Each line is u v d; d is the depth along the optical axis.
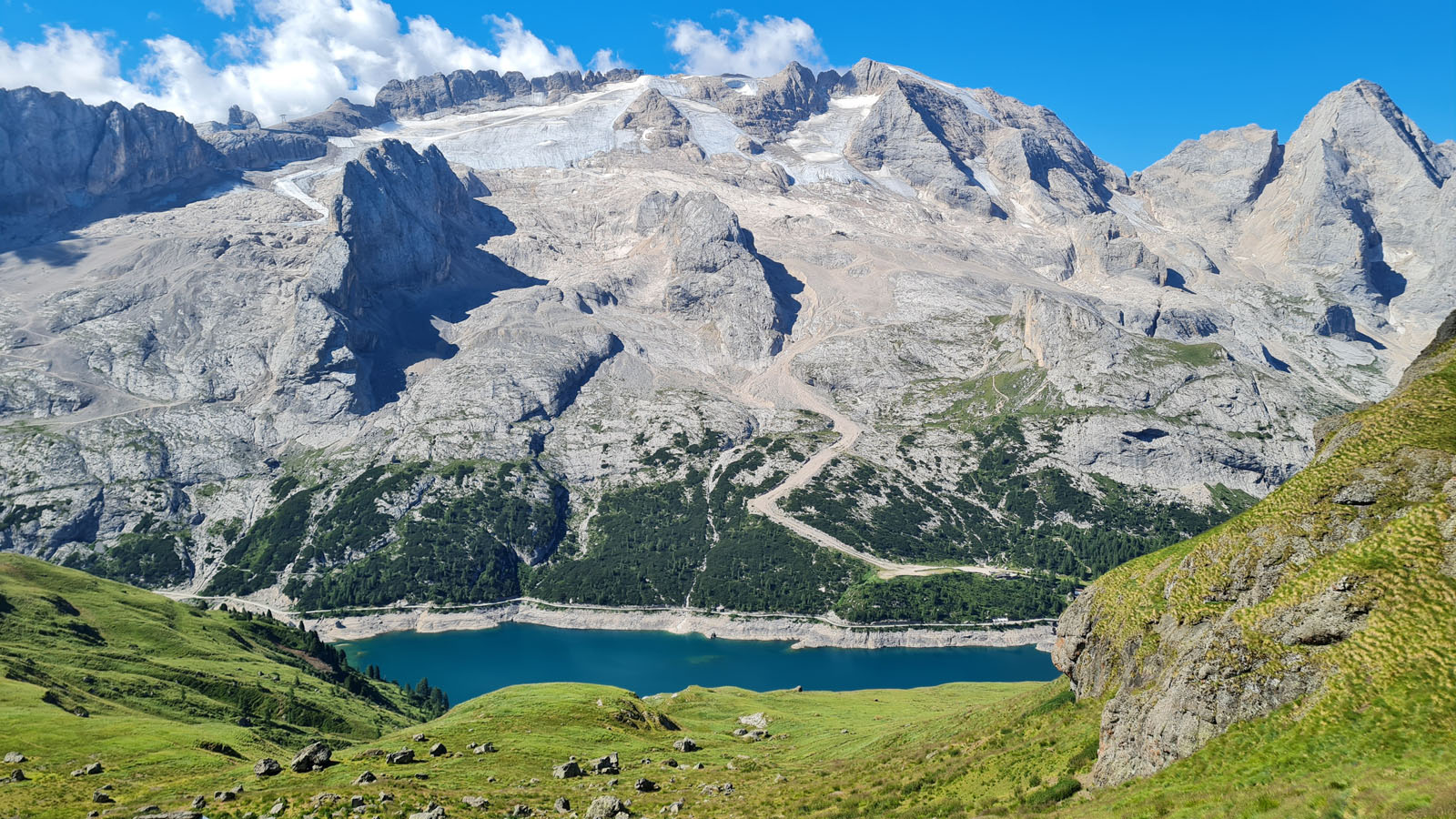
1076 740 66.88
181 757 99.31
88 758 96.12
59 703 122.69
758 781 91.12
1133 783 52.72
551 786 87.62
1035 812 55.84
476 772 93.12
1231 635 53.44
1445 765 36.75
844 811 70.56
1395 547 50.66
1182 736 52.28
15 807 75.19
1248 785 43.38
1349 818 36.50
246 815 71.00
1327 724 44.47
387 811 71.62
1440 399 64.75
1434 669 43.16
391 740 108.75
